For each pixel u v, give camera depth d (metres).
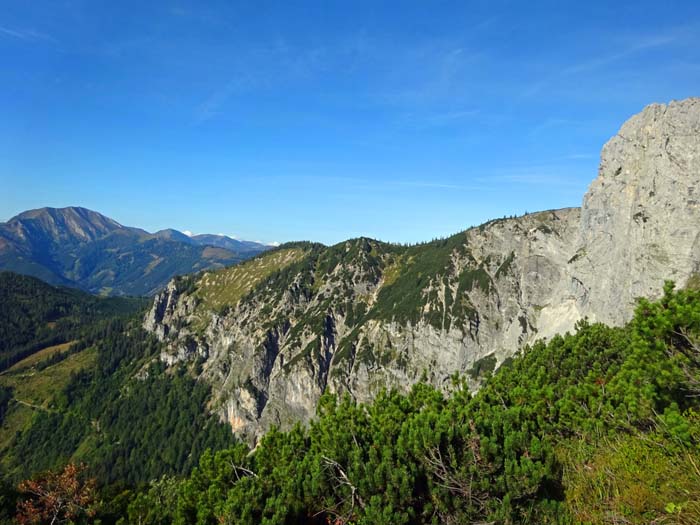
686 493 11.48
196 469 18.34
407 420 17.70
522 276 194.75
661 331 15.66
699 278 93.38
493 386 23.92
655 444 14.00
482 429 15.39
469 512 13.70
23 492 21.86
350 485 14.88
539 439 16.14
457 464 14.53
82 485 22.84
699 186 98.75
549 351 29.16
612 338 28.03
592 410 17.94
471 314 198.00
